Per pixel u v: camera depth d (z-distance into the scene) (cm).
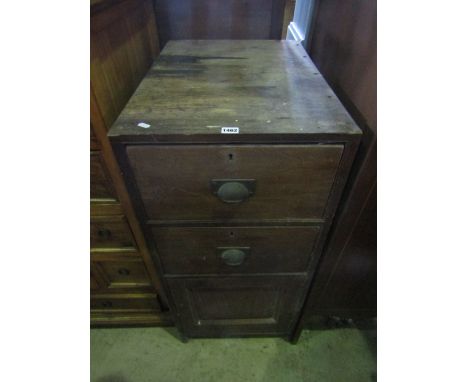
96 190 53
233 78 57
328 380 83
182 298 73
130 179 45
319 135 40
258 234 55
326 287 77
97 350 90
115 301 86
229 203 48
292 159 43
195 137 40
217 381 83
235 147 41
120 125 41
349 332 94
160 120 42
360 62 47
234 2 78
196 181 45
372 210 54
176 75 58
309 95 50
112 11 49
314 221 52
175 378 84
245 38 84
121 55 54
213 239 56
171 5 78
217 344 91
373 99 43
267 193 47
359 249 64
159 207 49
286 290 70
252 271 64
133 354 89
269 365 86
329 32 64
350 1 52
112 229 62
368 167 47
